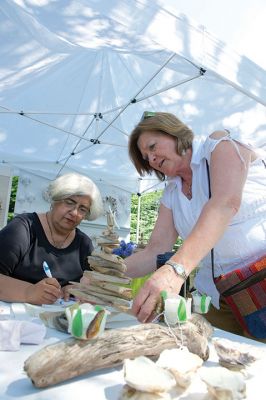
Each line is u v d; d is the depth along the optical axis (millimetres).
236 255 1271
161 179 1536
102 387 589
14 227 1601
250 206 1251
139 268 1426
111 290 900
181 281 879
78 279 1694
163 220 1519
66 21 2492
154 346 685
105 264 944
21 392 557
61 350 613
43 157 5723
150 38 1849
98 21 2445
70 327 647
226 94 3766
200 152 1278
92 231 5965
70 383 600
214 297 1323
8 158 5473
